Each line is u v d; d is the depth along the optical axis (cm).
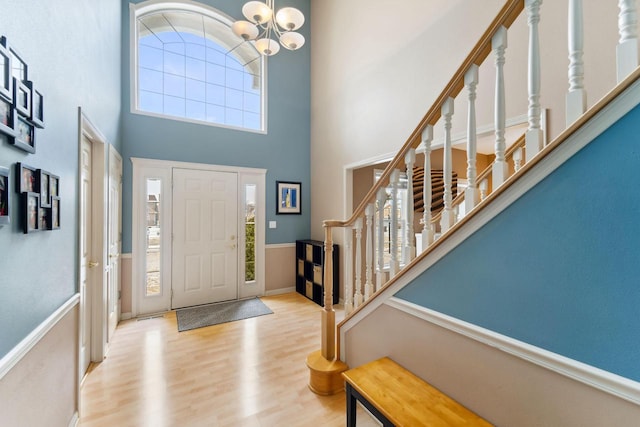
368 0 356
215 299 404
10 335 107
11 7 105
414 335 157
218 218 407
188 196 387
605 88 172
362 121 366
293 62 465
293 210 462
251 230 433
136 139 355
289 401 197
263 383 217
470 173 133
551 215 101
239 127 423
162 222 370
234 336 296
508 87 216
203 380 220
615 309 87
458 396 134
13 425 108
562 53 189
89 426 173
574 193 95
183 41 402
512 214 113
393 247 177
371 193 195
